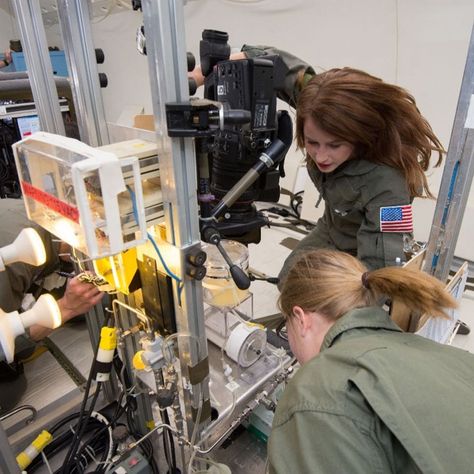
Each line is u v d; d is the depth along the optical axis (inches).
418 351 24.8
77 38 33.1
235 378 41.3
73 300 39.5
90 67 34.4
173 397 37.4
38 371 62.6
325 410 20.5
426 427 19.6
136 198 26.0
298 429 21.0
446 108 93.5
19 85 57.1
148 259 33.1
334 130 43.7
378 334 26.2
